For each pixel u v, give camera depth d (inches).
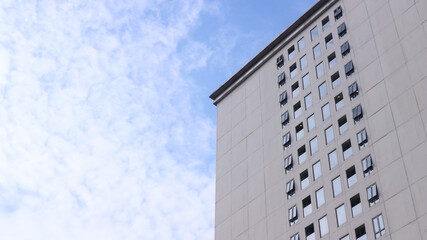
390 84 2522.1
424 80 2411.4
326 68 2871.6
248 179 2942.9
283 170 2763.3
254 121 3139.8
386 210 2229.3
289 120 2906.0
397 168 2287.2
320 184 2539.4
